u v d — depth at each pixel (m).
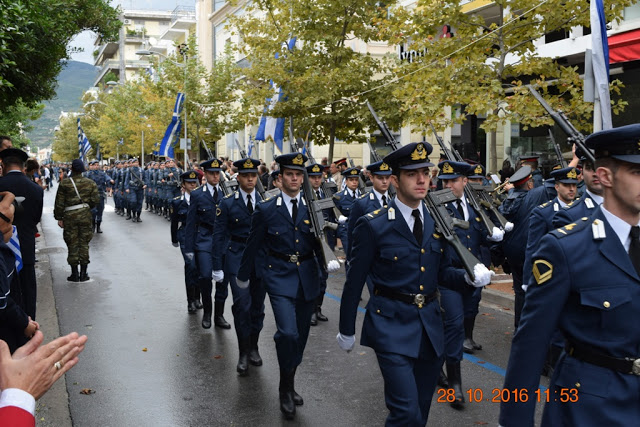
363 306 9.20
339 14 16.06
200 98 30.97
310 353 6.82
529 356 2.55
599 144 2.46
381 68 16.83
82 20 13.09
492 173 12.66
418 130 12.30
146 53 35.12
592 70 8.12
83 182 11.21
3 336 3.57
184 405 5.30
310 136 17.80
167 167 25.22
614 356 2.45
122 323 8.12
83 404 5.31
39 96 12.61
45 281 10.96
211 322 8.04
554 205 5.43
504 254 6.53
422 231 3.91
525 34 12.02
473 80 11.81
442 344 3.88
